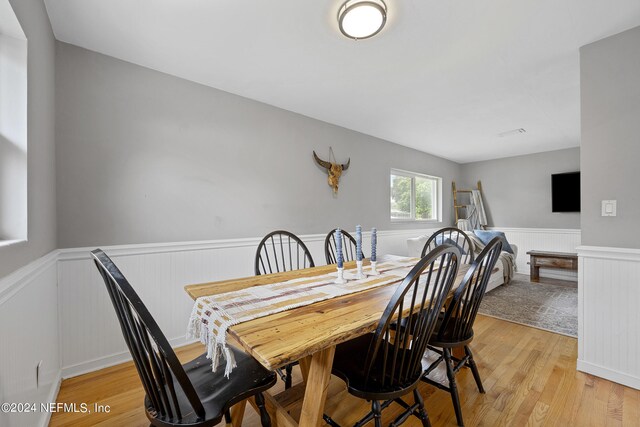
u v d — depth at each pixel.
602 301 1.89
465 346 1.74
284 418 1.28
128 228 2.17
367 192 4.05
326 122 3.53
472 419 1.53
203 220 2.53
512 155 5.36
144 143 2.24
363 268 2.07
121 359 2.11
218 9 1.62
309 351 0.90
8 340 1.06
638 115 1.76
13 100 1.30
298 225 3.23
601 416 1.54
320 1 1.56
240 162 2.76
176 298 2.37
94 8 1.61
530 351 2.28
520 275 5.08
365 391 1.13
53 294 1.73
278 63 2.19
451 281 1.27
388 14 1.63
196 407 0.93
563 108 3.08
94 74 2.03
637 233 1.77
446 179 5.64
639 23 1.73
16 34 1.29
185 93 2.43
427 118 3.40
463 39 1.89
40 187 1.53
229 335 1.05
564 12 1.63
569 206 4.76
